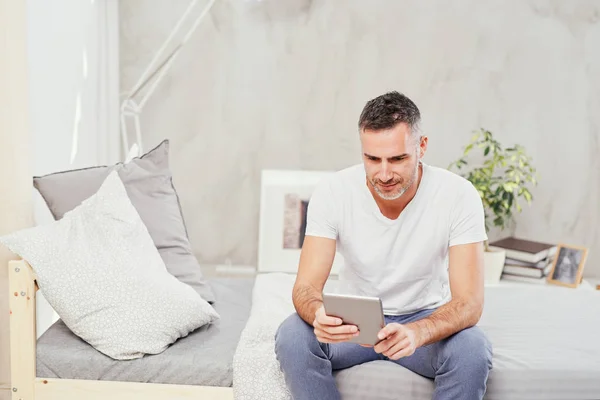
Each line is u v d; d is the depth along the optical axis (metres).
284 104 3.33
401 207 1.92
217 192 3.39
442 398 1.71
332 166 3.38
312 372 1.74
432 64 3.31
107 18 3.16
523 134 3.35
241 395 1.82
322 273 1.91
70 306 1.92
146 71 3.07
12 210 2.10
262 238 3.32
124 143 3.12
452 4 3.28
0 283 2.07
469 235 1.88
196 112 3.33
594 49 3.29
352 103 3.34
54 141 2.52
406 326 1.68
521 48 3.30
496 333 2.03
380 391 1.82
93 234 2.04
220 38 3.29
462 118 3.35
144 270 2.02
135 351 1.89
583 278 3.39
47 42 2.45
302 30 3.29
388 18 3.29
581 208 3.38
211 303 2.31
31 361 1.89
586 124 3.33
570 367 1.81
